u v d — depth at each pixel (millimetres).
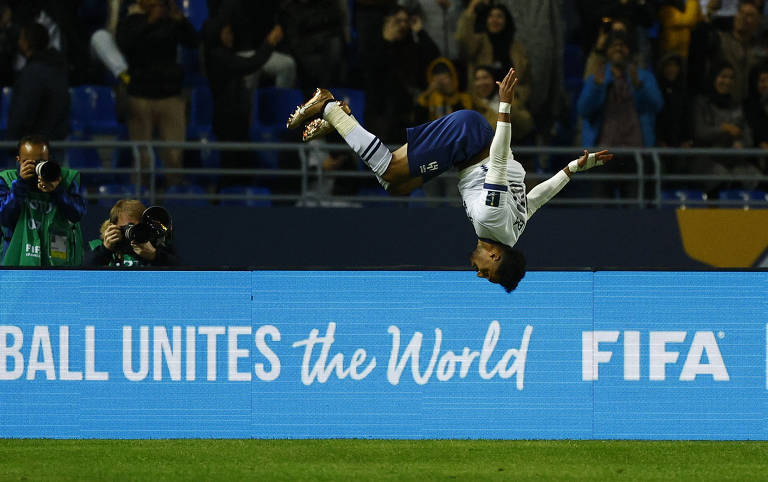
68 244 26609
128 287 23141
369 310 23016
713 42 42250
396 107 39719
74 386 23156
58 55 38500
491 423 22969
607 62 39688
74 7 43562
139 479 19219
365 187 41562
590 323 22922
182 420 23125
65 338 23172
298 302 23062
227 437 23094
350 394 23031
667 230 37844
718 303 22922
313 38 41469
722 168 41125
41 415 23219
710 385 22969
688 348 22953
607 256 37688
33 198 25953
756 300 22906
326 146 37812
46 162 24891
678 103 40969
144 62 39156
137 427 23172
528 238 37531
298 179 40250
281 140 41281
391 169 20812
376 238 37281
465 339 22969
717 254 38000
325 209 37219
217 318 23109
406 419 23016
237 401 23094
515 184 20656
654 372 22969
